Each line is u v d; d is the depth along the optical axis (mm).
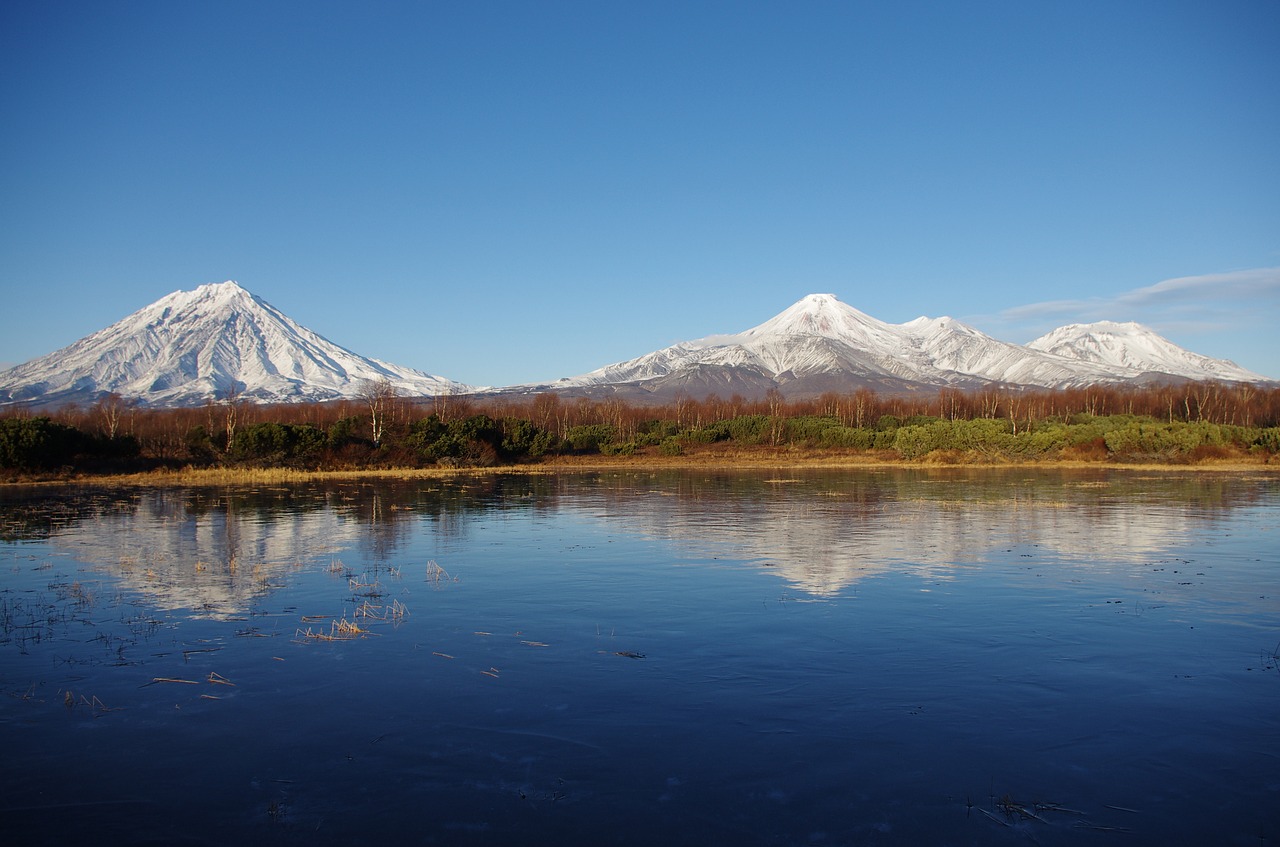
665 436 75188
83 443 46656
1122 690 9414
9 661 10547
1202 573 16250
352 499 32438
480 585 15273
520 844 6184
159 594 14523
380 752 7777
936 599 13945
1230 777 7273
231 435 52656
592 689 9438
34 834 6344
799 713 8703
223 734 8203
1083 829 6406
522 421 66875
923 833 6336
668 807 6730
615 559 18125
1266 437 53219
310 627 12180
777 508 28484
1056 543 20062
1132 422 59375
